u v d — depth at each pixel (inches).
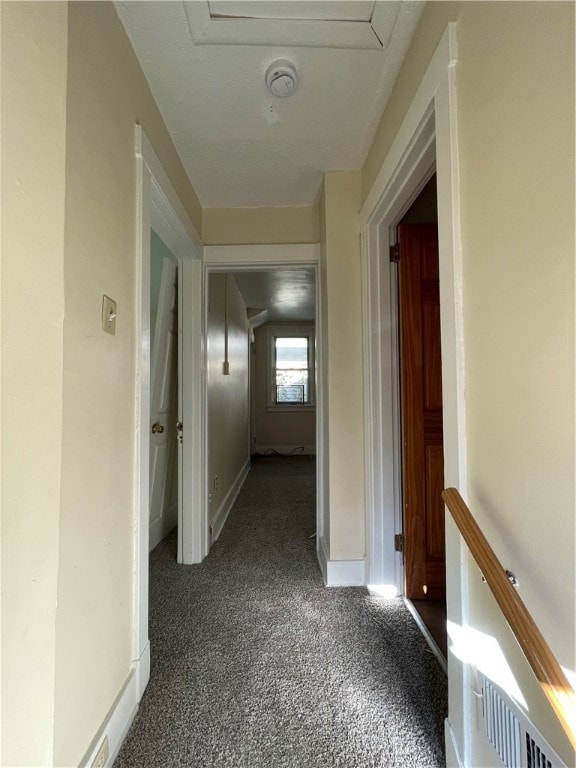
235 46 47.9
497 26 28.6
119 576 42.7
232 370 145.6
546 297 24.0
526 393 26.1
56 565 28.6
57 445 28.9
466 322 33.9
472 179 32.6
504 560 28.7
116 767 38.4
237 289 160.7
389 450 72.8
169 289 99.9
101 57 39.1
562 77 22.3
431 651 55.4
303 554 91.7
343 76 52.9
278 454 240.5
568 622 22.6
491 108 29.6
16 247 24.7
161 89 54.6
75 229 33.7
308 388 244.5
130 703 43.4
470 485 33.6
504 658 29.1
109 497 40.5
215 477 107.4
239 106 58.4
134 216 47.9
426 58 42.1
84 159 35.4
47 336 27.9
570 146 21.8
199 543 87.4
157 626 61.8
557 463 23.4
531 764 25.7
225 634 59.6
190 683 49.2
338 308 76.5
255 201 88.9
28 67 25.8
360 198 76.4
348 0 42.6
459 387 34.8
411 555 71.3
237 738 41.2
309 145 68.7
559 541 23.3
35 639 26.3
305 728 42.3
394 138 54.2
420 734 41.5
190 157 71.5
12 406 24.3
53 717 28.2
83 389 35.0
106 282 40.0
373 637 58.7
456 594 35.6
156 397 96.7
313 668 51.8
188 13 43.5
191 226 79.4
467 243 33.6
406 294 72.2
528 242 25.6
